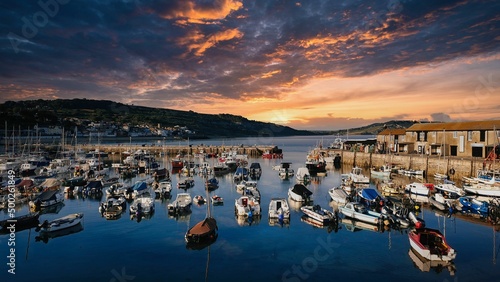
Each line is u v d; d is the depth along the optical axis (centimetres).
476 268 2006
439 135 5944
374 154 6794
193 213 3291
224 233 2673
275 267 2055
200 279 1909
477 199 3378
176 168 7062
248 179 5300
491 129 5062
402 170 5656
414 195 3925
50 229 2694
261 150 10338
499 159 4631
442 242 2139
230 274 1967
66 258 2209
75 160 7469
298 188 3881
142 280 1903
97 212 3381
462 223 2859
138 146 11544
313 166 6356
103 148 11600
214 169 6369
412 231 2356
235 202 3472
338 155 7906
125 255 2250
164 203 3750
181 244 2444
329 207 3506
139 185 4219
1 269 2053
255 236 2597
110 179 5116
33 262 2155
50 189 4294
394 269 2008
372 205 3403
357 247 2348
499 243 2384
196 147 10831
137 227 2850
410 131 6569
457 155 5588
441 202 3353
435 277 1903
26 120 15538
